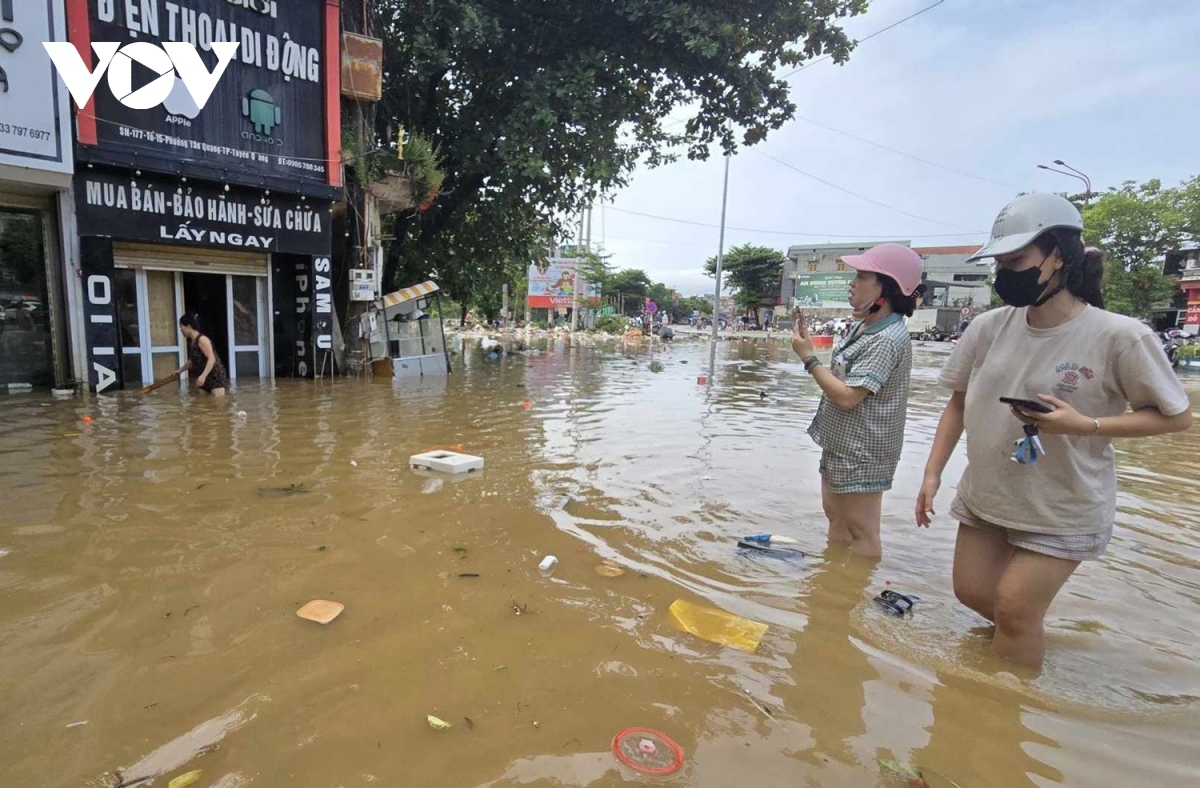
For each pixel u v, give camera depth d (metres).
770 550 3.51
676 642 2.47
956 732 2.01
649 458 5.67
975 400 2.61
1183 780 1.82
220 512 3.68
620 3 12.06
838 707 2.11
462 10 11.25
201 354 8.80
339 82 10.55
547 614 2.64
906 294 3.34
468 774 1.71
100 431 5.92
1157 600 3.13
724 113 13.82
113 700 1.95
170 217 9.12
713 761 1.81
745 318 70.69
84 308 8.41
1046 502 2.38
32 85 7.57
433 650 2.32
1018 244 2.26
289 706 1.96
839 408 3.52
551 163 13.69
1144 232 35.28
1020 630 2.42
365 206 11.28
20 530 3.29
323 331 11.04
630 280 72.06
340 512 3.76
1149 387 2.14
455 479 4.64
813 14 12.72
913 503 4.77
